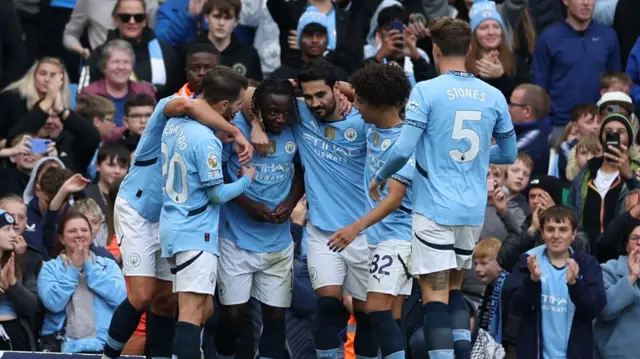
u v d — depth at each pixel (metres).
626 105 41.81
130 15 44.28
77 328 34.41
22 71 45.03
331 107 30.75
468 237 29.11
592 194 38.19
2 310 34.22
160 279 30.47
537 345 33.97
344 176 31.00
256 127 30.52
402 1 48.03
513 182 39.16
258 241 30.78
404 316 34.09
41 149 39.03
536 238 35.34
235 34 45.53
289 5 44.53
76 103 43.41
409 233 30.52
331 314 30.89
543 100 42.66
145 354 33.97
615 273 34.88
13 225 34.56
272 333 31.16
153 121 29.77
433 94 28.73
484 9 44.44
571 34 46.19
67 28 46.88
